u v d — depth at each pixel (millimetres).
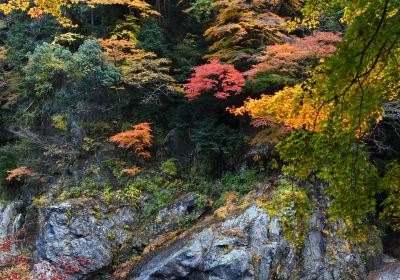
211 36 16141
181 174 15609
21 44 20781
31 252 14539
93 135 17156
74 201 14492
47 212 14164
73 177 16391
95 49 15719
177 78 17094
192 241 11875
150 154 16453
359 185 4129
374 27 2922
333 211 4332
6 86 20438
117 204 14812
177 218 13812
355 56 3020
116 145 16625
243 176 14000
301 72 12141
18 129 19109
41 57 16562
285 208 4883
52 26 20250
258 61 13883
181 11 19328
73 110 17641
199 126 15359
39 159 17562
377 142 12945
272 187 12891
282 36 13547
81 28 20359
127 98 17031
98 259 13336
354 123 3572
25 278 9383
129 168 16016
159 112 17109
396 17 2867
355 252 11922
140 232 14000
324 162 4320
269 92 14156
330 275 11297
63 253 13125
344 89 3350
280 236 11258
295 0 15984
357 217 4453
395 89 3801
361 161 4066
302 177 4434
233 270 10805
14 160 18453
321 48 11109
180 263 11461
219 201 13484
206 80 12758
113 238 13984
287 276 11008
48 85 17797
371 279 11805
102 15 19484
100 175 15961
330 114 3648
